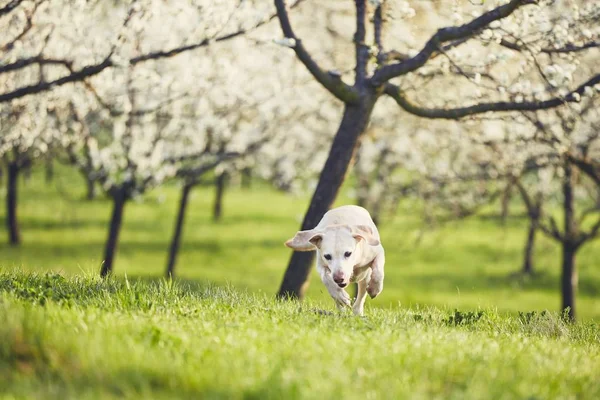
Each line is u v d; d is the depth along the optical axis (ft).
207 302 28.25
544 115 52.90
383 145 74.28
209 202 159.94
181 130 71.92
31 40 46.55
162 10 45.55
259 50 57.16
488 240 132.98
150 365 18.20
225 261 117.50
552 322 31.71
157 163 71.92
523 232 139.54
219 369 18.15
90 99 51.85
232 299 30.55
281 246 128.47
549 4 39.68
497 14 37.14
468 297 100.89
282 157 89.86
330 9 60.44
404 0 43.50
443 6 47.75
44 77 49.24
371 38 50.39
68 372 17.76
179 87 54.80
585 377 21.67
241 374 17.88
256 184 180.34
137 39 48.08
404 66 40.34
